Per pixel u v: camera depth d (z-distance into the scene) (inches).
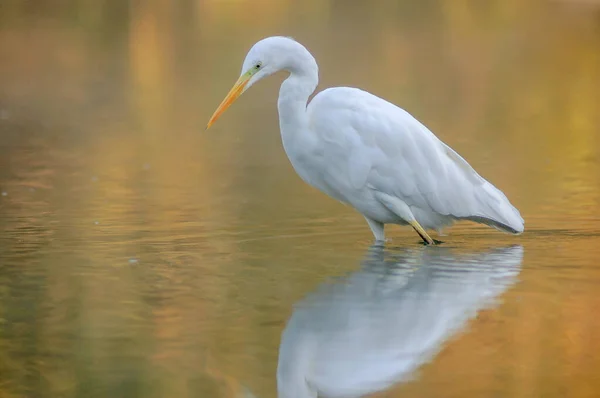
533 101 995.3
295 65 448.8
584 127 851.4
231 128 860.6
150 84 1124.5
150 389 273.6
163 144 780.6
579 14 1795.0
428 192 449.4
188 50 1368.1
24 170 668.7
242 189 594.6
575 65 1251.2
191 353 301.3
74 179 634.2
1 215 515.8
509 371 284.8
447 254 430.3
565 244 446.0
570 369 285.9
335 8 1898.4
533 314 336.5
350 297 360.5
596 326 323.0
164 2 1951.3
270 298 358.0
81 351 303.3
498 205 459.2
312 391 273.9
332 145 448.8
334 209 533.3
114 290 370.6
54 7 1875.0
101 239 458.6
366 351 305.1
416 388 273.6
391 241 460.8
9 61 1300.4
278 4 1940.2
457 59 1302.9
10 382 278.5
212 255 426.9
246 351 303.1
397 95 1022.4
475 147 756.6
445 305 348.2
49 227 484.7
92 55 1342.3
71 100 1023.0
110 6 1886.1
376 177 446.0
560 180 618.8
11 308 347.6
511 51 1376.7
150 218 507.5
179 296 361.7
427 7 1934.1
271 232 475.5
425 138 453.1
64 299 359.3
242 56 1307.8
